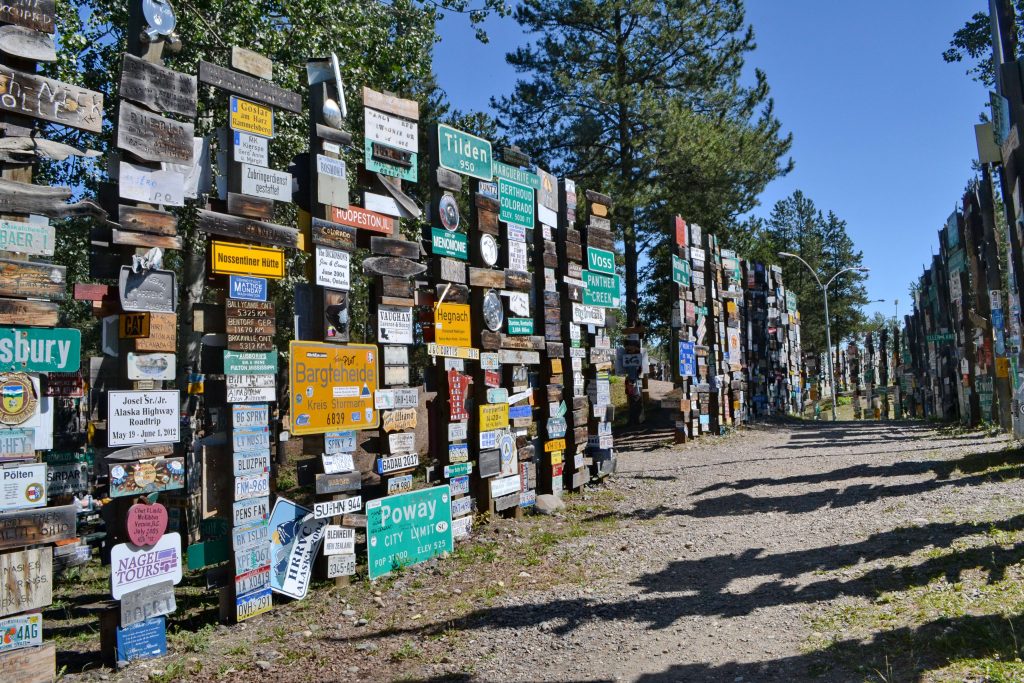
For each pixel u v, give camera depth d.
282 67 14.55
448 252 9.77
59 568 10.01
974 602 5.68
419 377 27.47
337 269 8.12
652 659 5.46
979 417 17.48
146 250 6.47
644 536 9.05
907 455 13.61
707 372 20.69
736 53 26.20
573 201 12.70
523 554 8.62
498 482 10.24
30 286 5.50
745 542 8.37
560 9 25.67
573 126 24.36
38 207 5.59
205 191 7.01
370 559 8.05
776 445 17.70
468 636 6.23
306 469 7.91
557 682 5.21
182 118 13.73
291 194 7.63
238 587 6.93
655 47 25.30
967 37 23.88
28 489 5.36
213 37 14.27
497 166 10.91
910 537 7.65
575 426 12.26
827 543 7.90
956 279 18.62
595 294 13.15
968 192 16.75
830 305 66.50
